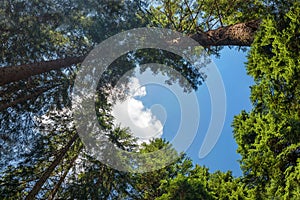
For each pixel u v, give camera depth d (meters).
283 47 6.30
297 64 6.21
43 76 9.38
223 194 7.41
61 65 8.36
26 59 8.63
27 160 9.79
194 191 7.25
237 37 9.26
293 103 6.46
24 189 10.10
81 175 10.43
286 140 6.71
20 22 7.67
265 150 6.90
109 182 10.30
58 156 10.39
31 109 9.74
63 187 10.28
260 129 7.04
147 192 11.76
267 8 8.30
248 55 7.21
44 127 10.33
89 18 8.44
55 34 8.58
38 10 7.63
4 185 9.48
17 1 7.41
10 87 9.14
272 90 6.86
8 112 9.53
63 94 9.78
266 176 6.98
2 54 8.31
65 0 7.83
